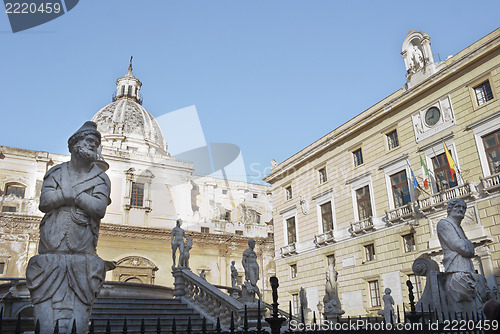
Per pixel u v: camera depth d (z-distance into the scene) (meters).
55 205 4.18
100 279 4.23
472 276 6.56
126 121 49.84
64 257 4.06
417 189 23.05
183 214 41.66
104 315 10.95
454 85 22.28
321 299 27.94
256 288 12.35
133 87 56.97
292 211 32.53
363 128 27.39
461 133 21.50
